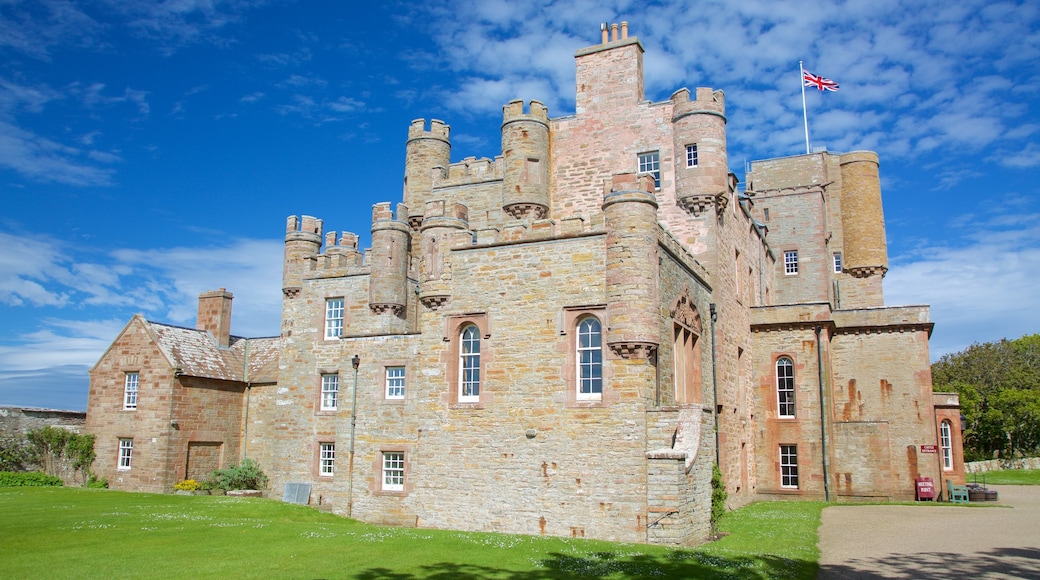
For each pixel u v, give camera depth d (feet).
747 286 124.88
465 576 50.93
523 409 80.84
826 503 110.93
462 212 94.68
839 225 163.63
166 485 123.85
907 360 126.11
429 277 88.69
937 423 129.90
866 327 128.47
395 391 102.89
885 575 55.88
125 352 132.57
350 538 66.85
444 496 83.15
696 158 103.04
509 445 80.89
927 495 119.03
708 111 103.50
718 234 104.68
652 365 78.28
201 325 146.61
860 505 108.47
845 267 161.99
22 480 124.98
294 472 120.98
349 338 107.04
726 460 101.91
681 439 74.69
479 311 84.99
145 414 128.06
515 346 82.48
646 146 107.55
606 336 77.97
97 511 86.53
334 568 52.65
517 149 109.91
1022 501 117.91
